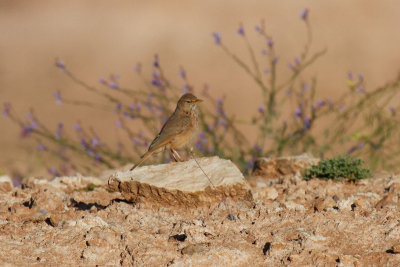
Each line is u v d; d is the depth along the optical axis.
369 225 9.38
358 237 9.01
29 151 19.36
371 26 41.78
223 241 8.98
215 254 8.35
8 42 44.44
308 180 12.28
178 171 10.71
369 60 36.84
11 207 10.33
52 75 38.75
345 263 8.18
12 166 19.62
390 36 40.06
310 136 16.41
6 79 38.19
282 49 39.66
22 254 8.43
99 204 11.18
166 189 10.29
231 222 9.59
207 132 16.05
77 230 9.15
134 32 44.53
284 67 36.53
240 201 10.47
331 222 9.45
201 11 47.03
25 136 17.48
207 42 42.16
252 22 44.41
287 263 8.30
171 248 8.67
